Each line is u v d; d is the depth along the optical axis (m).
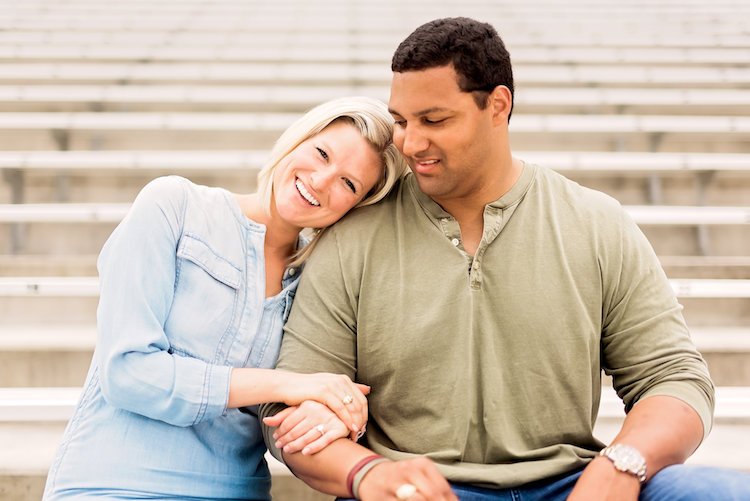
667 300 1.20
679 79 4.11
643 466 1.01
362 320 1.20
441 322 1.17
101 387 1.15
